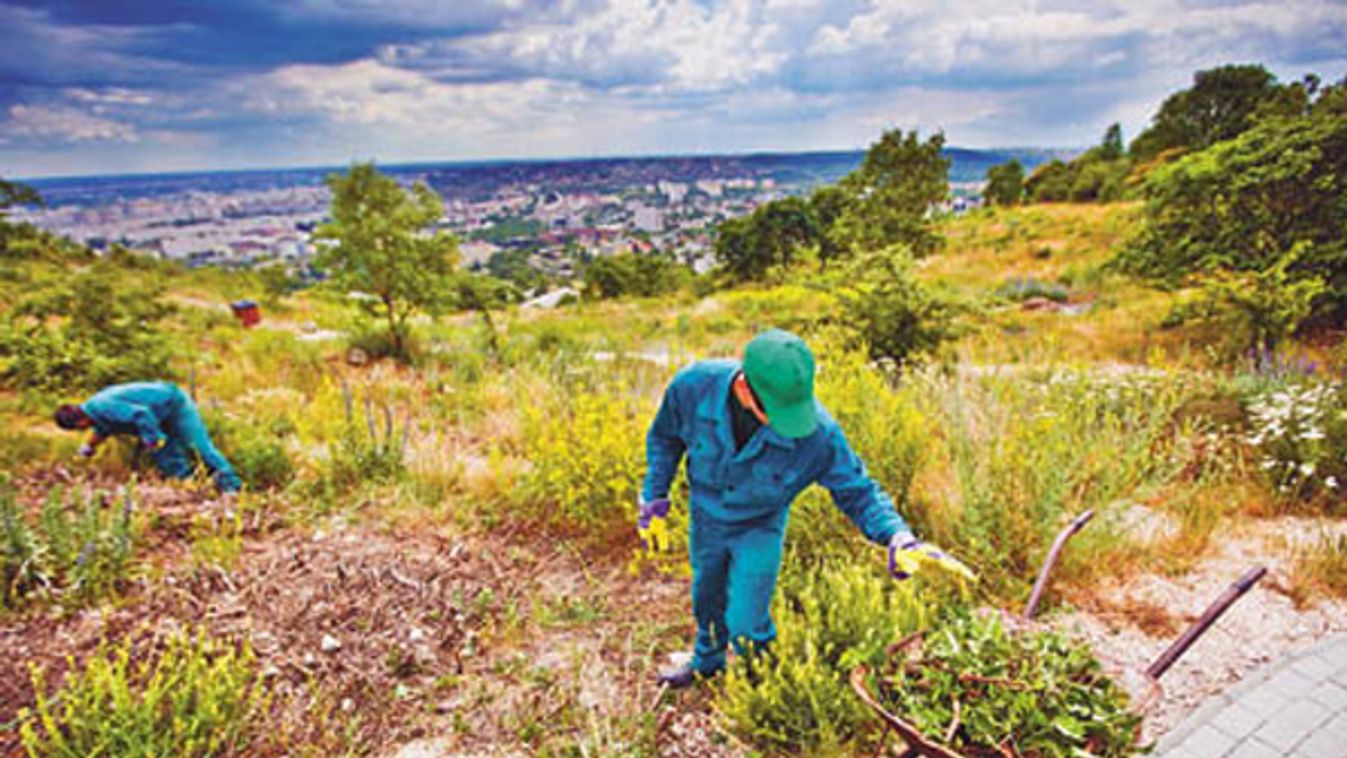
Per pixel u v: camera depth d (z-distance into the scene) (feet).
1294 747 9.61
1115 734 6.99
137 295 34.01
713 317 72.84
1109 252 83.76
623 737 10.21
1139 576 13.78
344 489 19.36
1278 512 16.30
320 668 11.66
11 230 38.24
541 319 81.61
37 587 12.96
